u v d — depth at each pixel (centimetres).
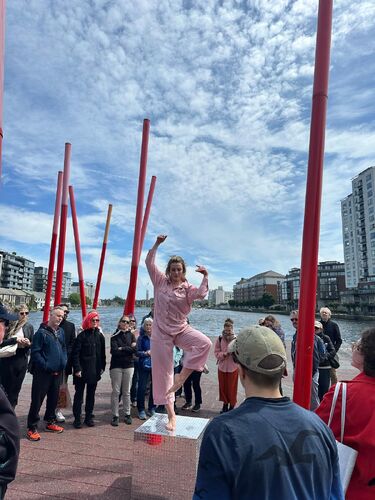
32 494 388
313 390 595
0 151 200
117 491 398
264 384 160
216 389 905
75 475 433
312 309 382
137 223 869
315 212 391
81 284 1249
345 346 1862
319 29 402
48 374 564
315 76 402
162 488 373
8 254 11631
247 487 135
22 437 554
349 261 9244
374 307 7488
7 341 535
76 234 1247
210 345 378
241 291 17700
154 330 391
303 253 392
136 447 385
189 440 373
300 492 138
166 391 388
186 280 396
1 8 203
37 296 12062
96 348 626
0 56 201
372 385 200
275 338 167
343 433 196
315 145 396
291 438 145
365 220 8462
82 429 599
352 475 190
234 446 139
